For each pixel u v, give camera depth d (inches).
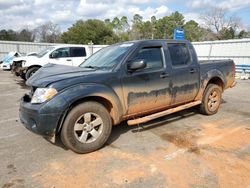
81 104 140.2
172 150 148.0
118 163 133.0
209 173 121.0
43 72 157.0
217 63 223.0
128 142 160.9
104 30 2107.5
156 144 157.2
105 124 148.9
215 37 2023.9
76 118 138.1
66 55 449.1
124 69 154.3
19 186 113.2
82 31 2014.0
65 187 112.0
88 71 152.3
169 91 178.5
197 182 113.7
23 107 140.9
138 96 161.2
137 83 159.5
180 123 198.2
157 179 116.7
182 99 193.0
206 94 211.6
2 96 328.2
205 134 173.8
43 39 1980.8
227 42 646.5
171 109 185.3
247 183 112.7
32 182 116.3
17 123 205.0
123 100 154.6
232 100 290.5
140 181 115.3
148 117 168.7
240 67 570.9
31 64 424.2
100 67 163.5
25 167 130.2
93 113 144.0
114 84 149.3
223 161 133.2
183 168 126.3
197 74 199.5
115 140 164.4
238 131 179.5
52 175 122.1
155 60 171.8
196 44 740.7
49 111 129.6
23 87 409.7
